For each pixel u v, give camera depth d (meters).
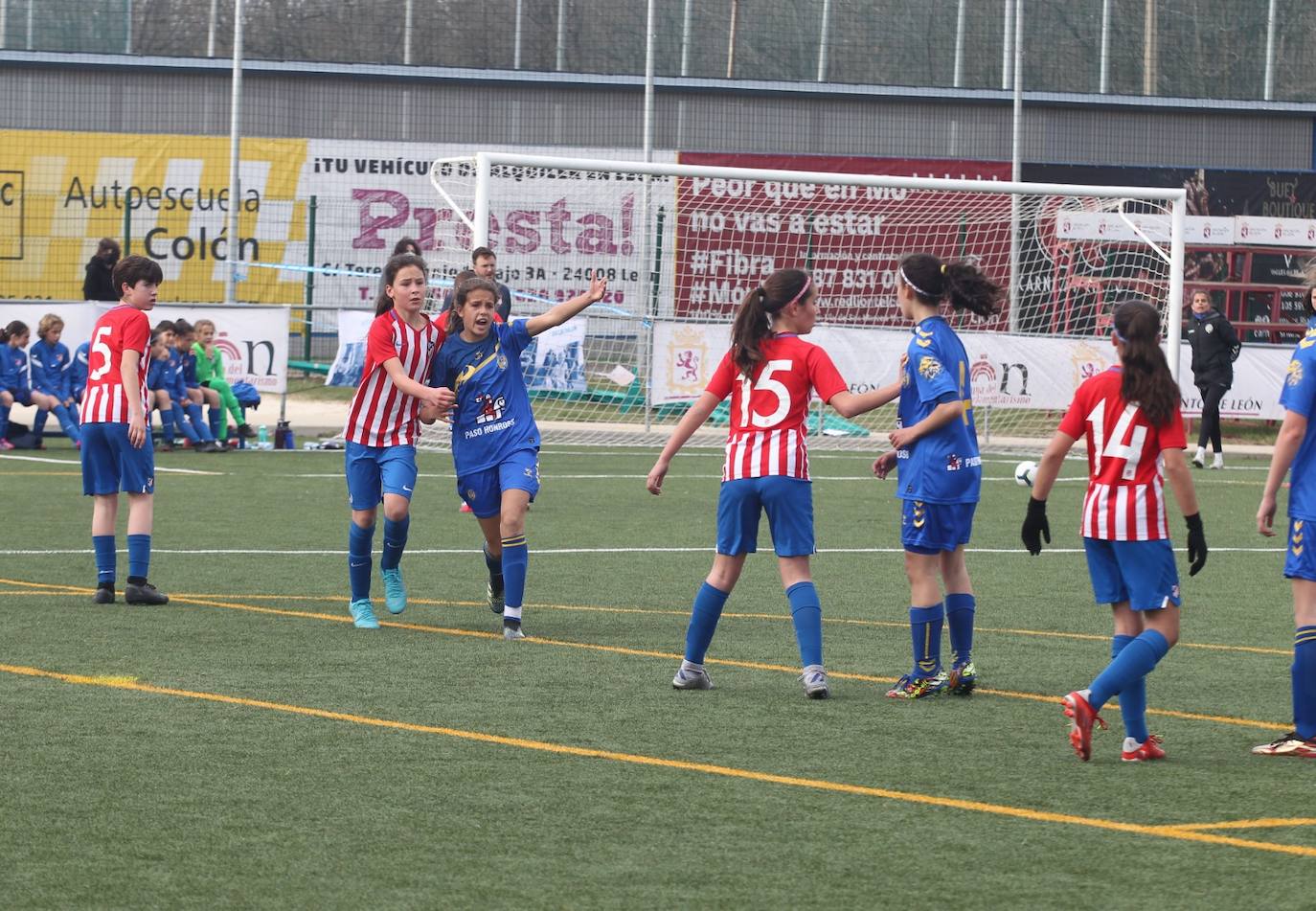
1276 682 18.25
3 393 46.25
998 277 59.72
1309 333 14.94
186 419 47.22
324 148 69.62
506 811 12.36
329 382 50.91
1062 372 51.69
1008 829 12.02
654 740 14.88
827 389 16.88
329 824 11.95
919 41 74.12
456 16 73.31
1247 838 11.81
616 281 62.59
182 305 48.59
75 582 24.25
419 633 20.59
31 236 68.69
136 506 22.38
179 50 72.06
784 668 18.67
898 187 46.34
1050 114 74.81
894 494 39.28
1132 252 58.88
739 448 17.06
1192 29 75.31
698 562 27.50
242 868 10.88
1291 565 14.79
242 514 32.94
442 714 15.86
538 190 62.47
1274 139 75.31
